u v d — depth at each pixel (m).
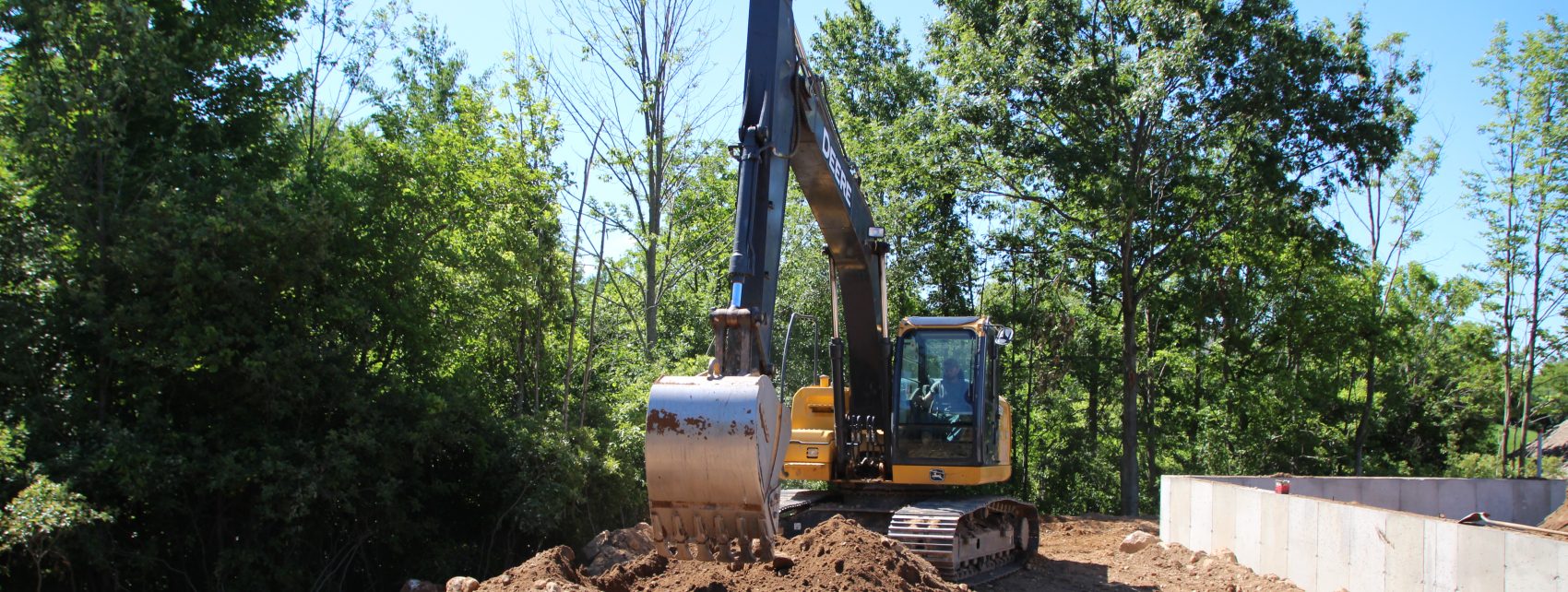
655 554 9.49
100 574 11.74
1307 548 10.62
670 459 5.70
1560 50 28.84
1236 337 31.03
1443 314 38.00
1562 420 47.62
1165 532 15.55
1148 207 24.64
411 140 16.83
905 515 11.07
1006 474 13.42
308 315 13.73
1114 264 27.42
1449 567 8.21
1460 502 17.05
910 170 26.02
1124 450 25.98
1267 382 31.14
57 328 11.84
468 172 16.05
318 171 15.30
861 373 12.01
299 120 17.39
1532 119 29.30
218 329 12.38
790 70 8.04
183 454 11.94
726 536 5.82
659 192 23.08
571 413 17.97
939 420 11.87
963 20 24.84
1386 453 39.16
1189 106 22.44
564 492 14.83
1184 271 27.48
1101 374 29.53
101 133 12.10
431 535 14.97
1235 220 25.38
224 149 14.51
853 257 11.12
